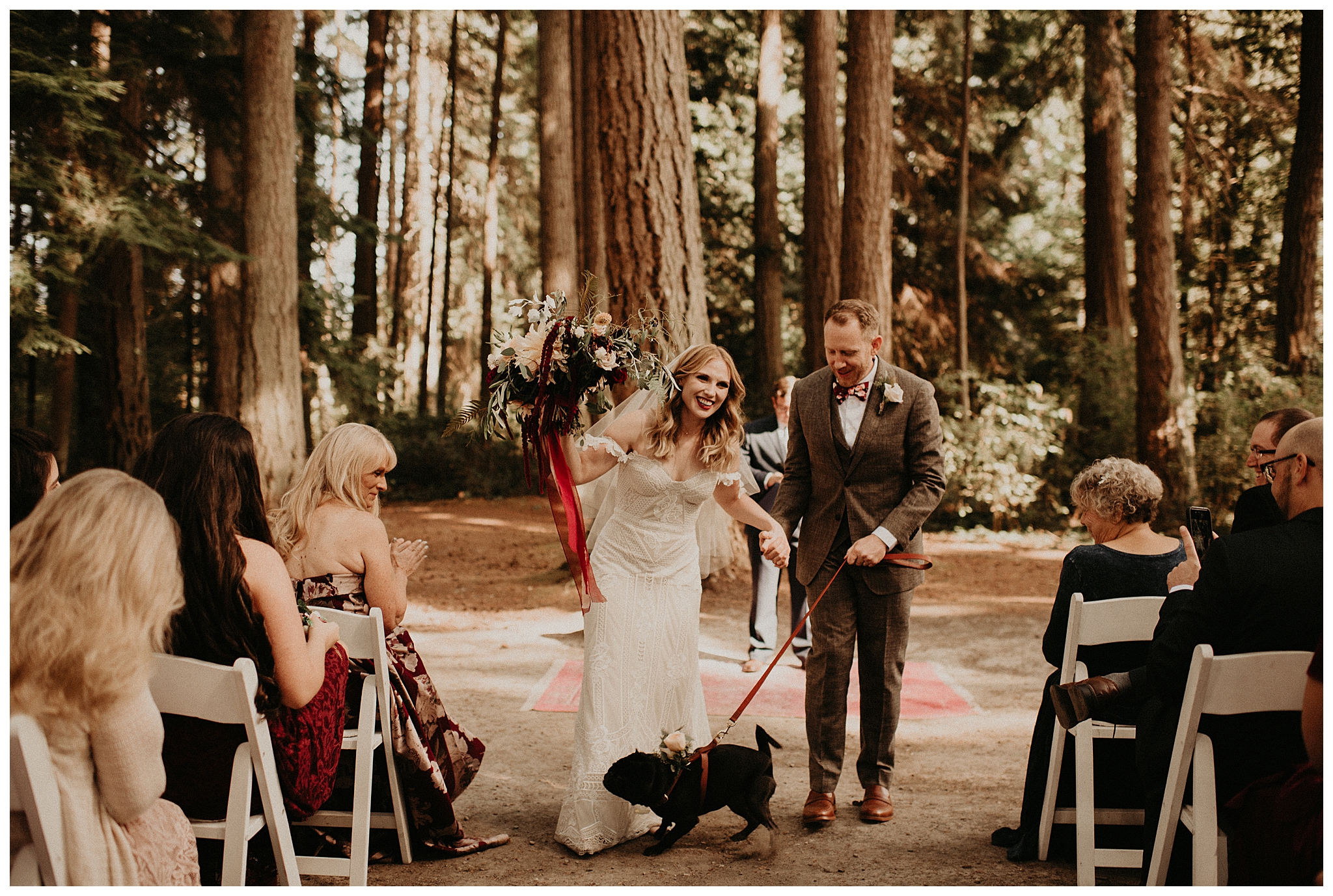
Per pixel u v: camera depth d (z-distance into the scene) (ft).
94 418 55.06
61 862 6.04
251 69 39.78
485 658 20.85
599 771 10.88
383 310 93.71
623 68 27.32
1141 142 44.29
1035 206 65.31
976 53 58.75
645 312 27.09
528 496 60.95
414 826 10.61
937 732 15.78
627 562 11.68
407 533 44.65
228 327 44.19
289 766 8.53
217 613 7.99
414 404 90.07
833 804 11.71
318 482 10.58
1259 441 10.30
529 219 94.38
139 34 40.93
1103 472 10.78
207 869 8.68
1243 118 55.31
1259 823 7.43
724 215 68.03
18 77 32.09
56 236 35.37
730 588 28.71
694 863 10.40
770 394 57.52
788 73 66.85
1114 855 9.46
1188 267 57.62
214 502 8.09
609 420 13.93
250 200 39.81
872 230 40.32
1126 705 9.91
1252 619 7.80
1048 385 59.67
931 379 53.06
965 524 44.73
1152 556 10.36
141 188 40.70
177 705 7.88
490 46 81.61
